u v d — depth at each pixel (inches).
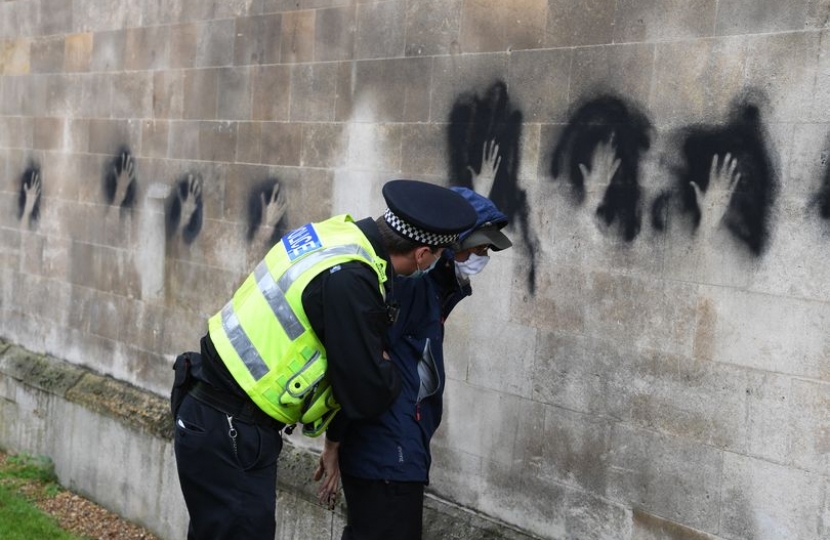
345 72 209.3
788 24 138.9
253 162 233.3
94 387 279.6
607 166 161.9
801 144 138.0
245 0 233.6
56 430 288.2
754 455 144.6
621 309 160.9
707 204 148.9
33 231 310.3
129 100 271.3
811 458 138.3
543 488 173.6
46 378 294.2
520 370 177.0
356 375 123.3
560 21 167.9
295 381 126.8
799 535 139.6
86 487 276.7
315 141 217.0
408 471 139.9
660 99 154.3
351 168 208.5
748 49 143.5
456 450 189.0
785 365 140.7
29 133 311.7
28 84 311.1
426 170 192.1
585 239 165.5
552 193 170.2
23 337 314.8
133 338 271.9
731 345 146.8
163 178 260.2
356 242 127.3
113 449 267.1
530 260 174.2
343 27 209.3
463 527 183.2
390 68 199.2
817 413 137.5
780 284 140.9
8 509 255.3
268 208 229.6
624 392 161.0
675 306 153.6
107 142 279.9
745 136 144.2
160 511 251.8
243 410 130.3
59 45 297.1
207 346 133.5
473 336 185.2
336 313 122.4
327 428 138.3
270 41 227.6
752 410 144.6
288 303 126.4
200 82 247.6
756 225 143.3
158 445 252.1
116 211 277.1
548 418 172.6
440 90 189.0
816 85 136.3
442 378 145.7
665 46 153.4
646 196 156.6
